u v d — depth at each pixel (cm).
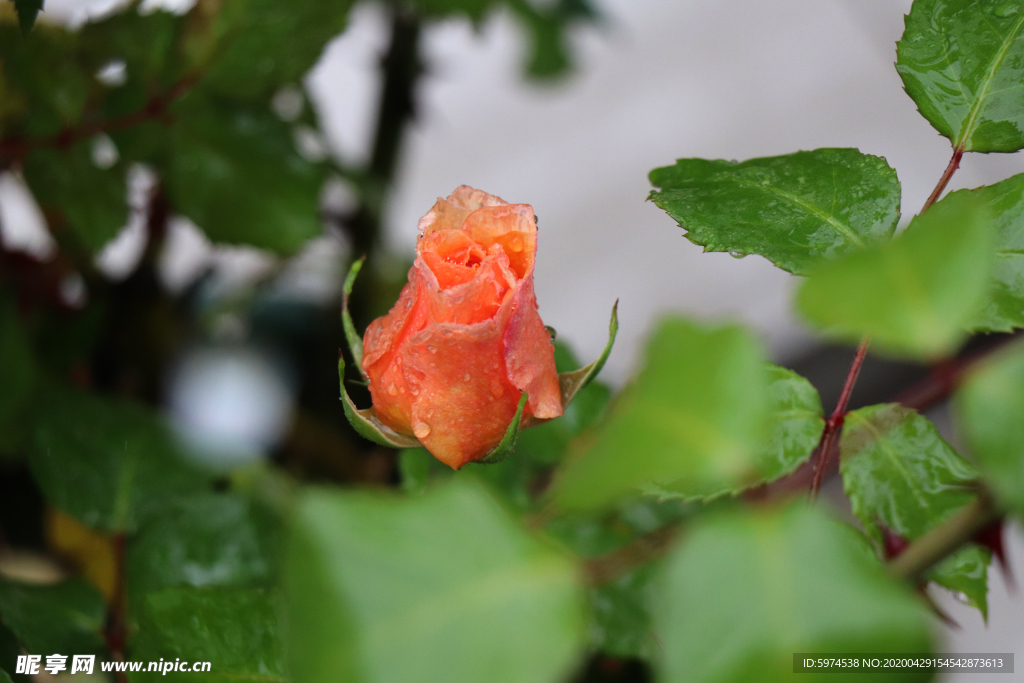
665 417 25
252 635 36
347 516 27
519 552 27
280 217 48
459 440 35
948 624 35
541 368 35
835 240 36
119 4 45
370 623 26
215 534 41
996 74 36
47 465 43
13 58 44
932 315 26
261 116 47
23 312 49
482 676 25
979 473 34
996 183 35
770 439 35
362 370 36
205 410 52
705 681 24
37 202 47
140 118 46
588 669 42
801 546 25
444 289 35
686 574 25
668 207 37
